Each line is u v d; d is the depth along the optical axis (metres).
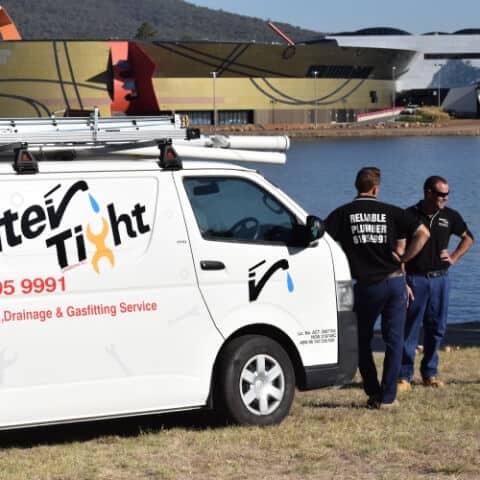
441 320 12.61
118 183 9.48
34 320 9.09
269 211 10.09
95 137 9.76
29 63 160.88
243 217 9.97
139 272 9.45
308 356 10.12
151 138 9.91
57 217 9.21
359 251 10.69
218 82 173.50
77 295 9.24
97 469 8.45
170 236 9.60
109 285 9.34
